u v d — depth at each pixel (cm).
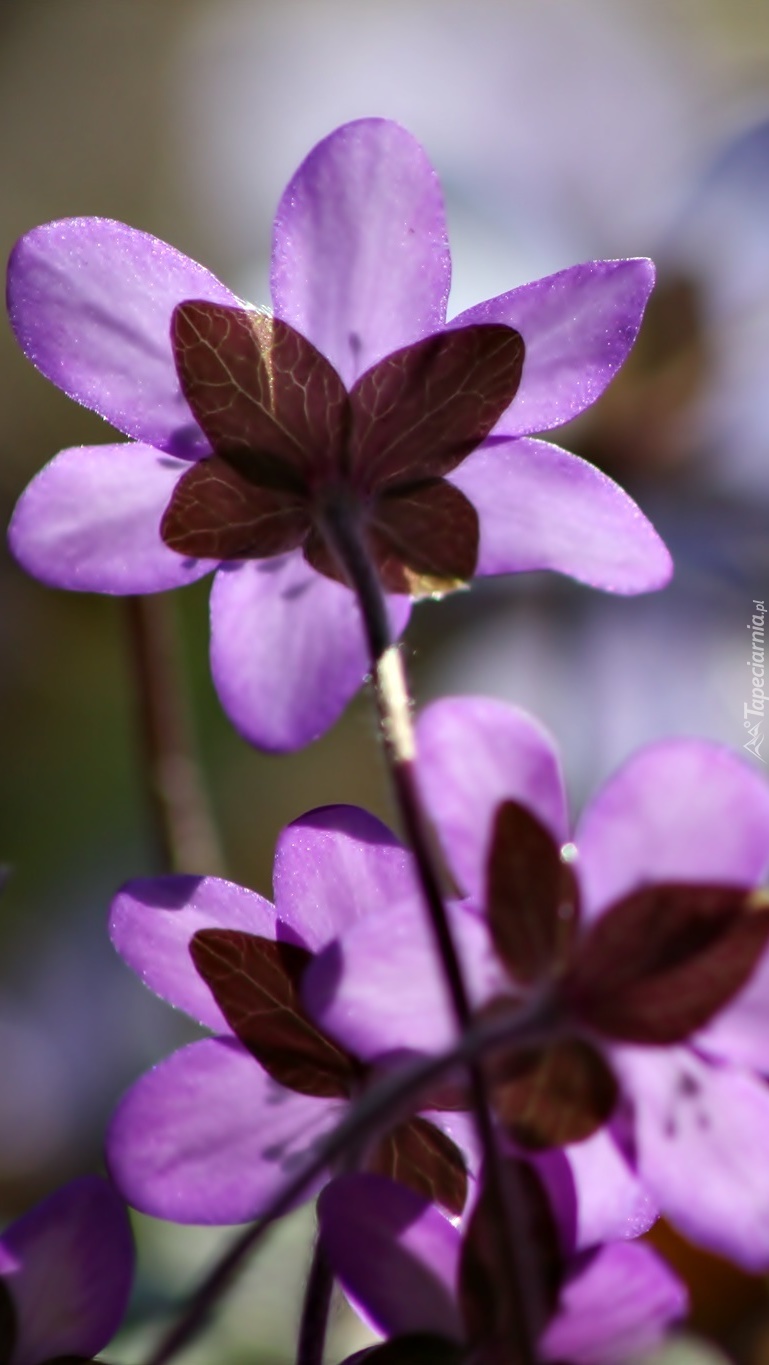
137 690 24
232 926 17
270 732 18
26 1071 29
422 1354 16
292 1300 21
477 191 32
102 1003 30
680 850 16
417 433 18
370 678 18
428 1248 16
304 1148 17
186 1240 22
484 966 16
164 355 18
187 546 18
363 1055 16
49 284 18
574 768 26
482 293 30
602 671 27
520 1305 16
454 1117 17
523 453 18
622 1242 16
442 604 28
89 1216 17
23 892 33
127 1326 21
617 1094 16
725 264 29
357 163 18
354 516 18
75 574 18
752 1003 16
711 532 27
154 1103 17
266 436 18
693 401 28
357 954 16
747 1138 16
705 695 26
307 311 18
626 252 31
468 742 16
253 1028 17
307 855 17
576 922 16
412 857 16
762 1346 21
